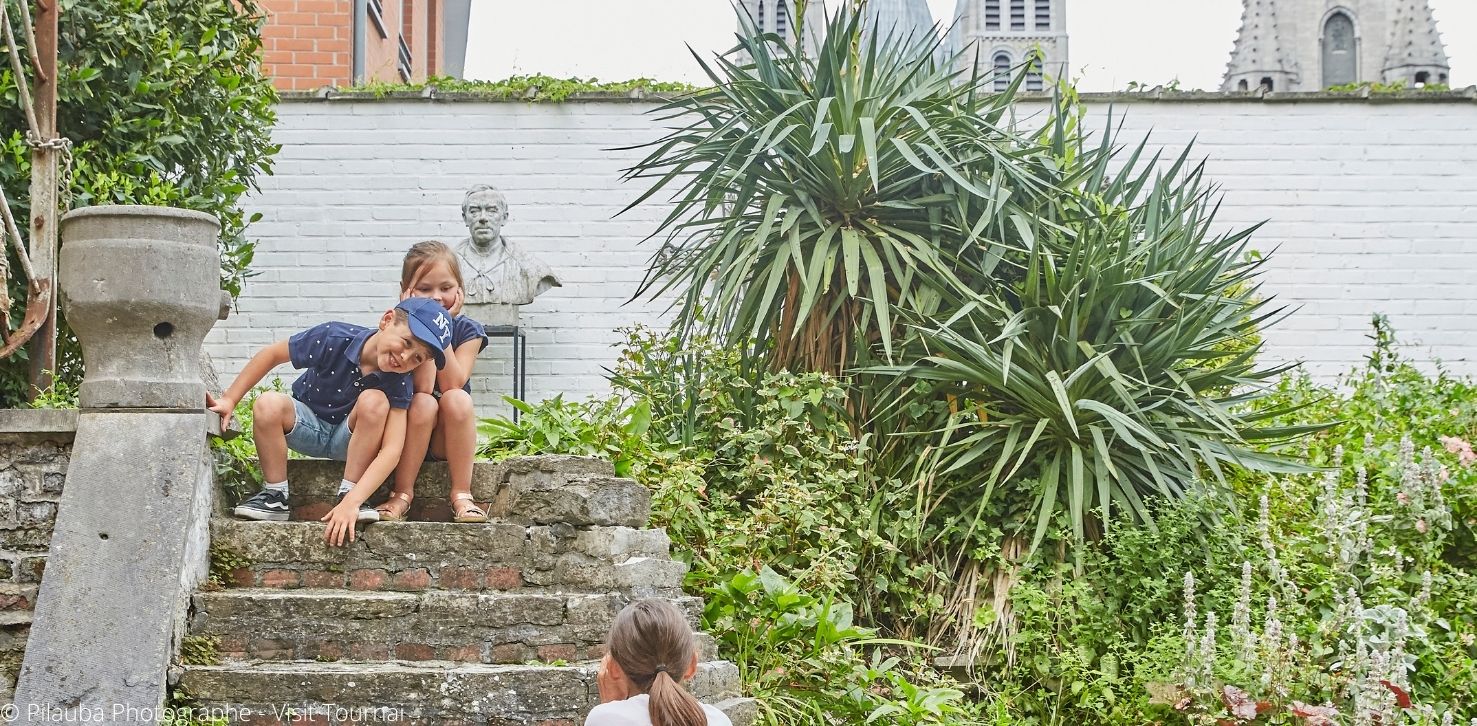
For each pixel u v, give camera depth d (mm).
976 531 5754
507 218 8438
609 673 2898
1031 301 5922
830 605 4867
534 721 3750
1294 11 50844
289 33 10344
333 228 8516
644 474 5387
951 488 5789
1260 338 8625
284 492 4359
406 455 4348
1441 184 8820
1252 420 6152
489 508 4574
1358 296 8766
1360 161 8836
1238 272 6953
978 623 5461
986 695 5340
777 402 5805
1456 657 5285
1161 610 5402
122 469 3799
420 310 4234
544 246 8594
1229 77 51188
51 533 3854
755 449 5750
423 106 8617
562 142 8641
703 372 6141
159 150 5156
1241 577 5395
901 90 6457
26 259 4070
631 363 7059
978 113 6875
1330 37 51219
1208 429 5910
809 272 5926
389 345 4180
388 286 8492
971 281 6223
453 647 3980
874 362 6125
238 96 5656
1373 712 4719
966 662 5426
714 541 5297
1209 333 6086
